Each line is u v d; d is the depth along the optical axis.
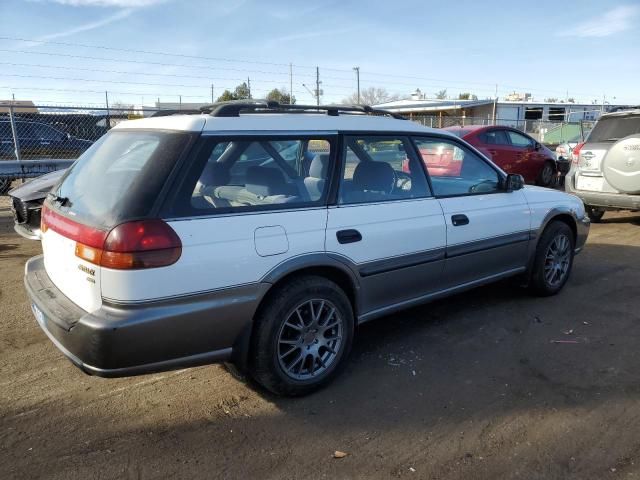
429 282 4.09
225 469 2.68
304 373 3.37
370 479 2.60
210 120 3.08
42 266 3.71
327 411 3.21
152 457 2.77
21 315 4.63
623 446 2.83
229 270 2.92
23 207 6.13
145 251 2.66
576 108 42.66
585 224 5.48
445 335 4.31
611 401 3.29
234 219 2.98
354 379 3.60
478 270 4.47
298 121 3.44
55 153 12.95
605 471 2.64
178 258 2.75
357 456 2.78
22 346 4.05
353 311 3.65
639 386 3.47
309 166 3.47
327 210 3.40
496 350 4.03
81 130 13.34
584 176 8.59
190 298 2.81
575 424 3.04
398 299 3.91
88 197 3.06
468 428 3.02
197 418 3.12
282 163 3.33
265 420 3.11
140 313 2.69
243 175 3.13
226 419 3.12
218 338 2.97
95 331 2.64
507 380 3.57
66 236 3.01
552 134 30.03
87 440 2.91
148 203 2.74
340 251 3.40
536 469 2.66
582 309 4.87
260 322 3.12
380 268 3.67
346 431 3.00
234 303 2.96
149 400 3.32
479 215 4.37
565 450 2.80
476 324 4.53
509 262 4.75
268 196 3.23
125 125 3.54
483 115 42.47
